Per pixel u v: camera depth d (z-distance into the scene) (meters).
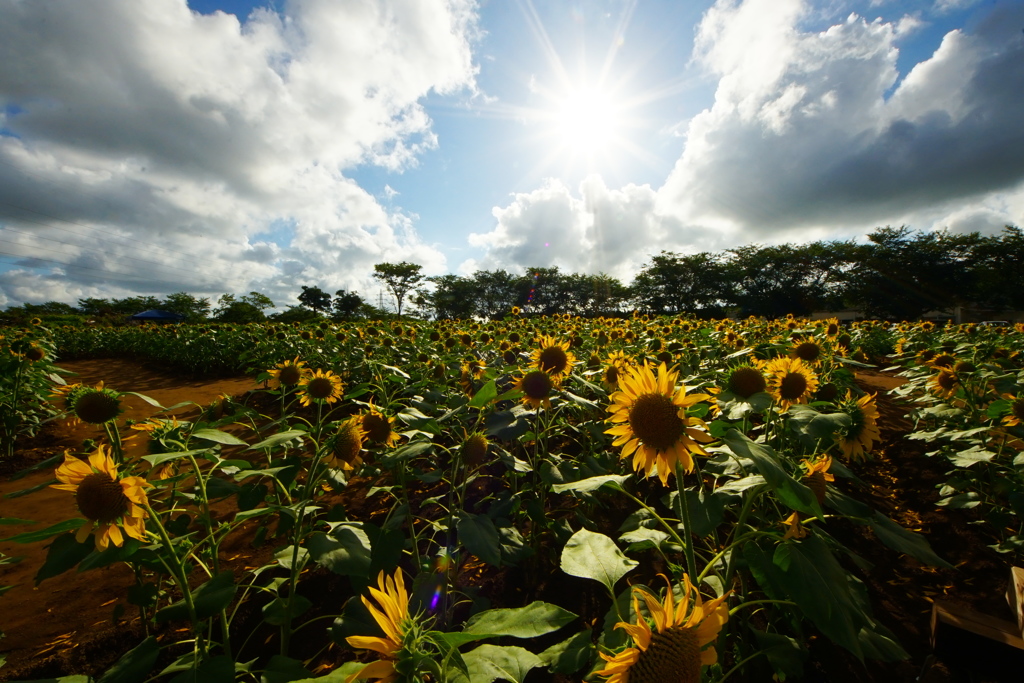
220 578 1.70
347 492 4.40
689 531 1.67
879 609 2.75
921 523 3.75
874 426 2.55
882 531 1.65
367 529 2.08
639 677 1.03
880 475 4.77
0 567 3.41
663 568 3.04
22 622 2.78
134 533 1.58
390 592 1.06
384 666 0.97
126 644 2.57
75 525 1.54
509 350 5.91
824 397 2.96
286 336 12.45
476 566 3.22
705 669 1.49
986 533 3.50
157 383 12.09
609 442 3.65
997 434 3.40
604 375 4.52
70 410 2.31
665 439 1.69
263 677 1.60
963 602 2.76
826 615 1.28
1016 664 1.57
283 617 1.85
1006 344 7.97
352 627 1.83
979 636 1.63
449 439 4.78
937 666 2.08
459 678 1.11
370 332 10.41
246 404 8.87
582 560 1.63
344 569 1.53
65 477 1.58
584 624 2.61
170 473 2.88
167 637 2.62
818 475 1.76
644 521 2.19
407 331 11.09
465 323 14.59
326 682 0.98
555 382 3.68
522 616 1.17
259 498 2.23
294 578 1.88
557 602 2.81
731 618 2.11
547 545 3.31
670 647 1.06
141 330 19.72
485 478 4.41
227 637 1.81
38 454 6.11
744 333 10.21
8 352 6.45
